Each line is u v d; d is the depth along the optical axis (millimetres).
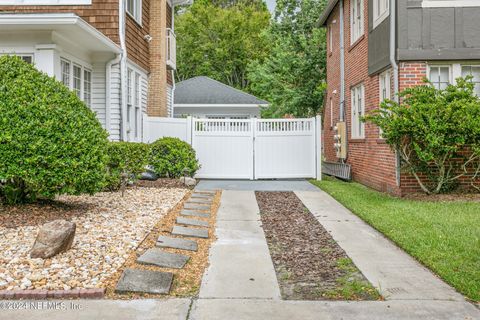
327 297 4199
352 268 5086
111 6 11406
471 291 4227
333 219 7836
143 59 14289
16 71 6852
